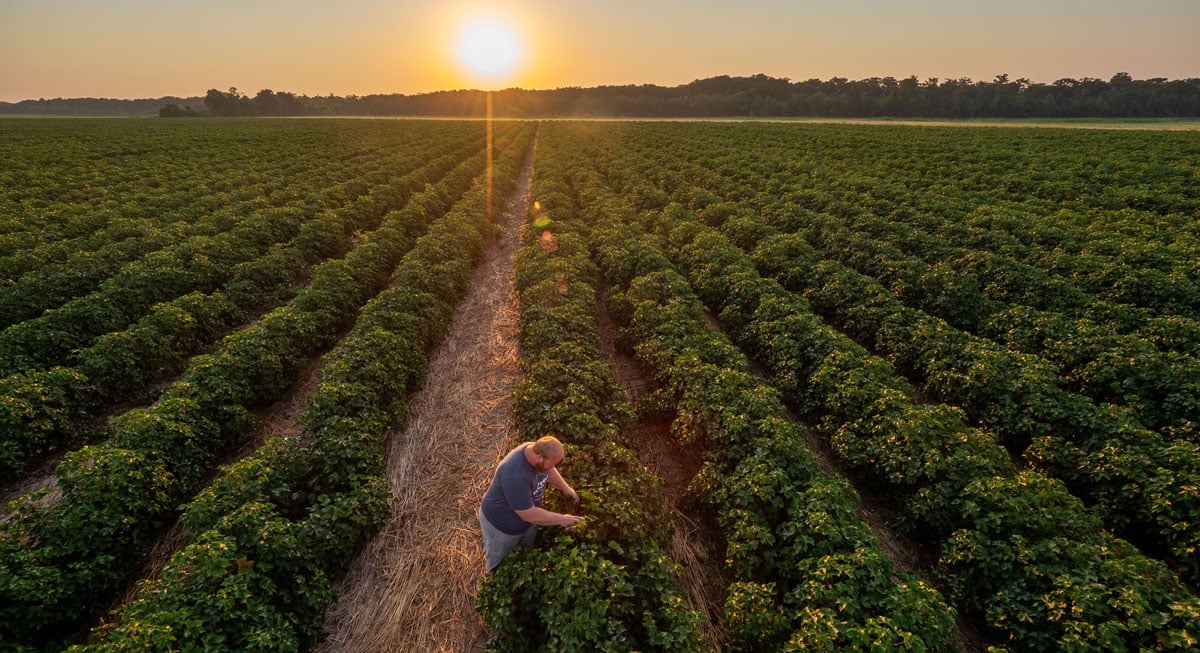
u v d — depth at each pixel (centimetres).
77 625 792
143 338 1454
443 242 2411
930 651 670
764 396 1167
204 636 667
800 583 784
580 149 6538
